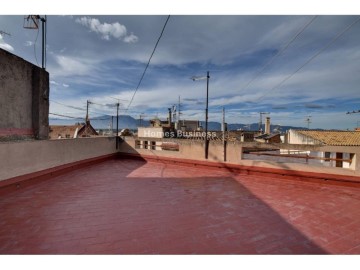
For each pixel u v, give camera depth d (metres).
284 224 3.60
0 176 4.83
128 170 7.83
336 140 16.73
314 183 6.07
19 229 3.28
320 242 3.05
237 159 7.43
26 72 6.15
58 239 3.02
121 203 4.49
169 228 3.41
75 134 30.06
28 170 5.65
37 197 4.79
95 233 3.21
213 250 2.84
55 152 6.73
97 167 8.32
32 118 6.44
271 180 6.50
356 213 4.06
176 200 4.72
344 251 2.85
